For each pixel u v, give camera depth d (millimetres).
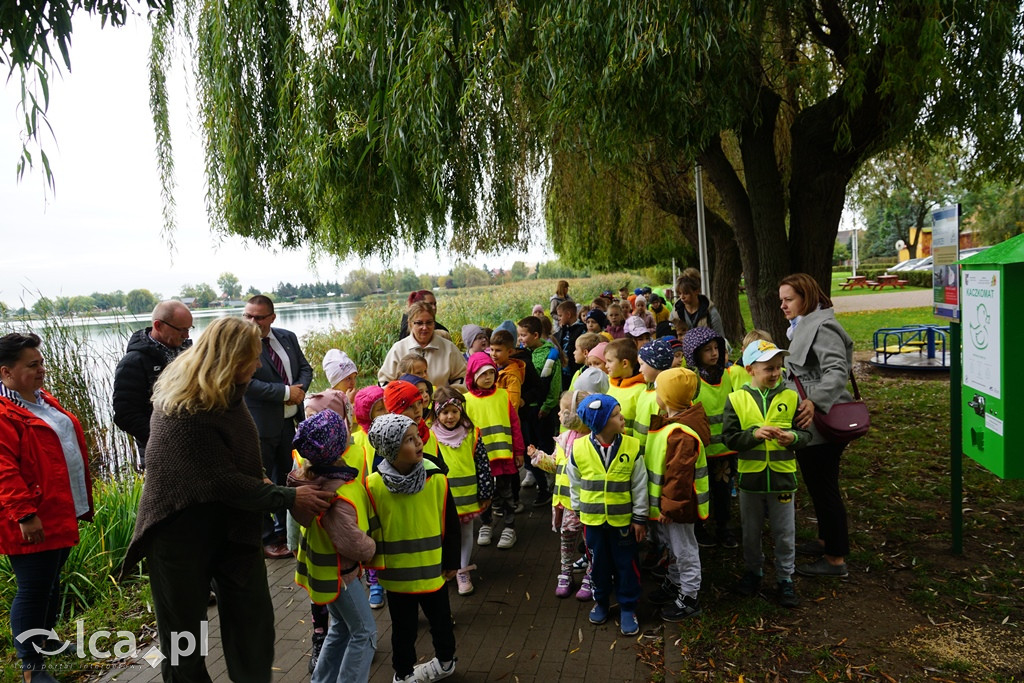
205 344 2492
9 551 3320
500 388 5160
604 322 8078
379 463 3129
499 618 3926
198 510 2535
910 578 4066
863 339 15555
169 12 3230
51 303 7148
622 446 3643
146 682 3488
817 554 4457
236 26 8414
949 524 4859
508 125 6629
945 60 5672
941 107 6281
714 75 5816
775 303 7293
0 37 2697
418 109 5984
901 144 7695
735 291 14312
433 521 3139
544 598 4168
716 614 3762
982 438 3877
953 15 5398
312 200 7184
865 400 9172
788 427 3738
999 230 30906
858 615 3666
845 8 6516
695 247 14555
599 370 4305
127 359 4305
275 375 5043
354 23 6367
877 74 6172
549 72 5719
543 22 5660
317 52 7234
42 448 3422
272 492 2572
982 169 7832
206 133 8852
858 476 6031
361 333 15742
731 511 5457
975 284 3953
